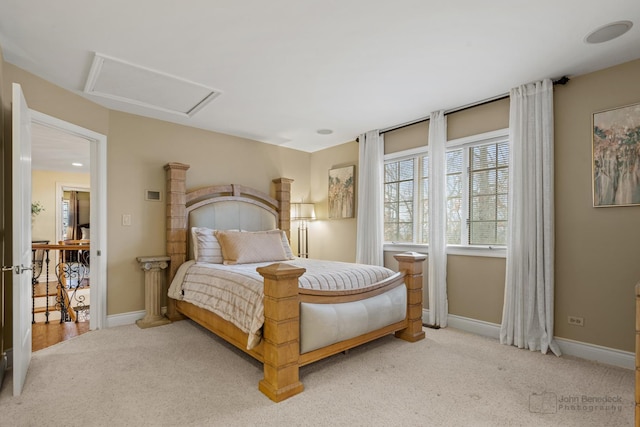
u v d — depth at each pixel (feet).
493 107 11.39
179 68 9.12
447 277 12.44
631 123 8.70
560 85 9.90
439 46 8.06
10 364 8.66
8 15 6.79
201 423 6.28
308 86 10.34
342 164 16.98
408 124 13.84
